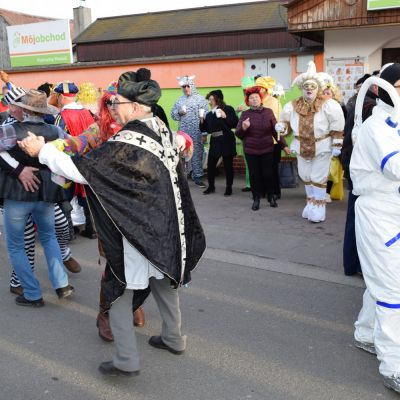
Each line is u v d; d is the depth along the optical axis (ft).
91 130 11.59
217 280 16.26
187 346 12.23
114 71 36.45
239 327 13.14
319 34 29.86
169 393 10.44
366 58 28.27
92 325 13.56
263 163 24.56
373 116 10.53
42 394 10.48
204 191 28.76
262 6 45.75
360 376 10.88
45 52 40.22
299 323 13.26
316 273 16.63
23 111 13.35
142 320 13.34
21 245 14.25
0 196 13.46
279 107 27.22
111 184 9.53
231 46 43.32
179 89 34.35
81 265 18.03
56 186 13.75
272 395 10.28
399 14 25.26
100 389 10.63
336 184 26.14
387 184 10.25
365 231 10.55
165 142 10.14
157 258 9.72
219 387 10.59
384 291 10.36
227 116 27.40
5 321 13.79
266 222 22.61
